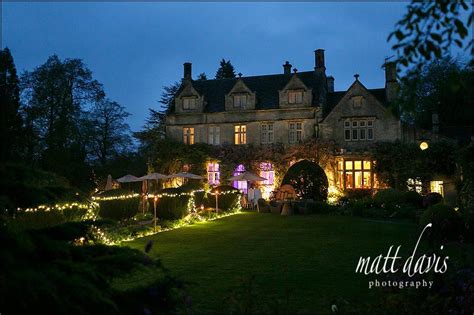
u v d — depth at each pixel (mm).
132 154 47281
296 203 25297
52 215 9266
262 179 27359
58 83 36125
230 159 32625
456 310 5781
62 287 3818
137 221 19688
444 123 39188
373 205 24469
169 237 15672
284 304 6609
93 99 38531
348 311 5883
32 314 3584
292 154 31391
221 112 34250
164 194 19359
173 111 36344
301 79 34344
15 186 4688
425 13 3701
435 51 3709
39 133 35062
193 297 7547
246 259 11195
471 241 13242
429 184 27703
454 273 6273
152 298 4906
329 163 30547
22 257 4055
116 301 4602
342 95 34594
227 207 26281
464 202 15586
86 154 41188
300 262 10711
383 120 30438
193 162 32719
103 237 12625
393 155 28922
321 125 31734
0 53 31312
